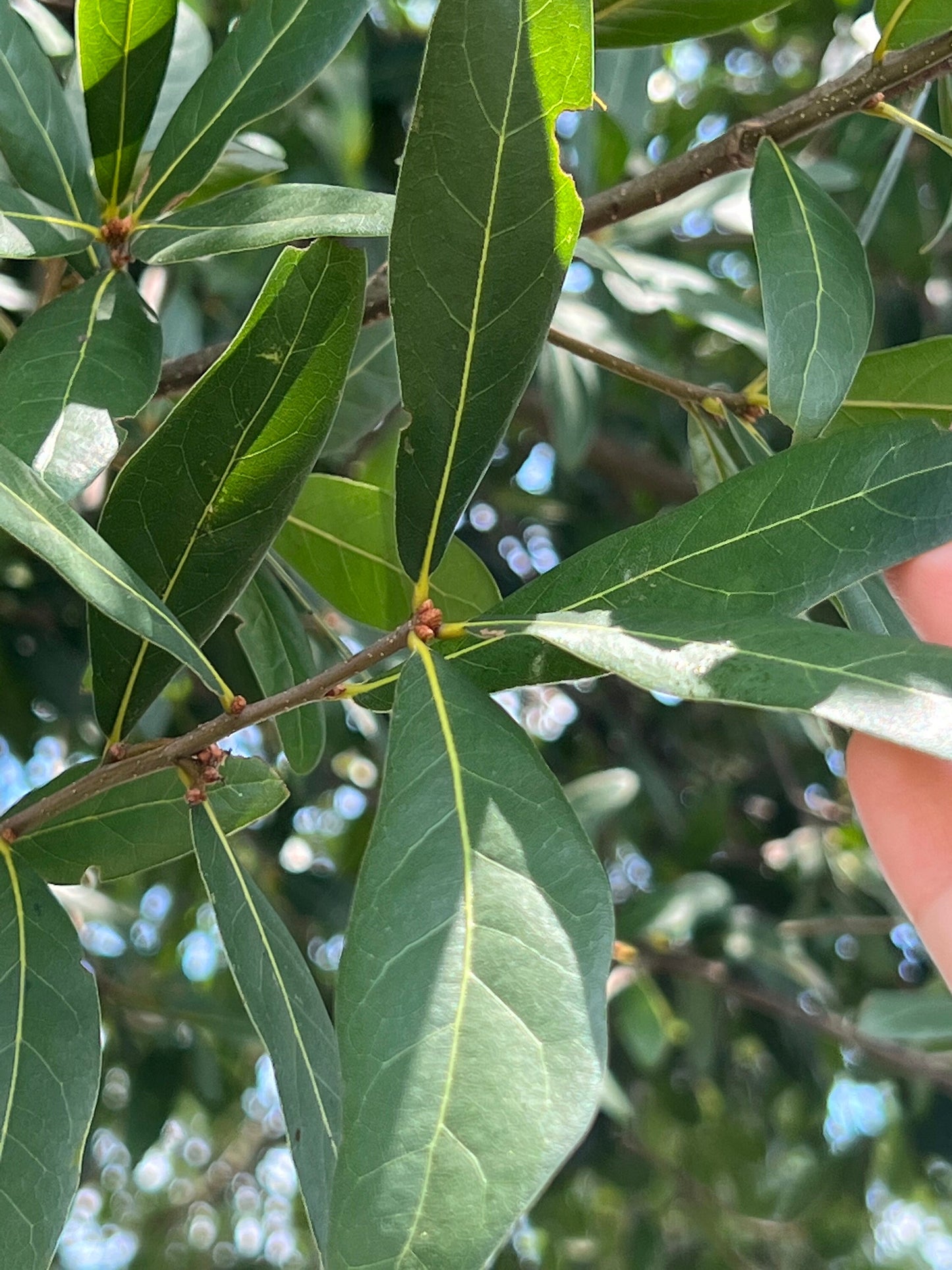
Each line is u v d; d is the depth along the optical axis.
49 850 0.19
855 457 0.15
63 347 0.17
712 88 0.51
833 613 0.31
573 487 0.56
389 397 0.29
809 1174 0.67
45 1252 0.14
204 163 0.19
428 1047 0.11
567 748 0.59
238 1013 0.49
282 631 0.24
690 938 0.51
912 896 0.15
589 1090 0.11
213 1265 1.00
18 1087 0.15
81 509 0.31
